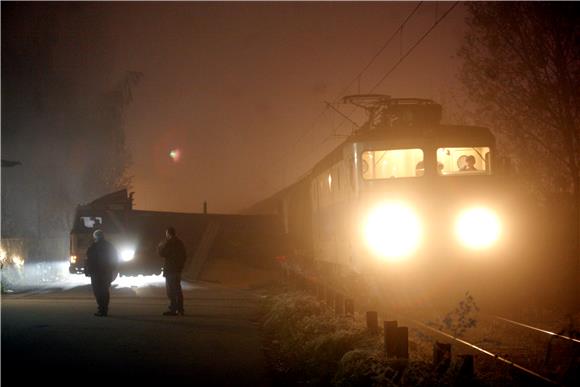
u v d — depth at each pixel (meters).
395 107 16.88
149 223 31.38
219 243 34.19
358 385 8.39
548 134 16.94
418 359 8.98
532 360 10.23
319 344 10.45
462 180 15.98
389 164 16.19
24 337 12.45
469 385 7.75
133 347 11.66
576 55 16.03
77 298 19.73
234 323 14.84
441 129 16.20
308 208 26.19
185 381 9.29
